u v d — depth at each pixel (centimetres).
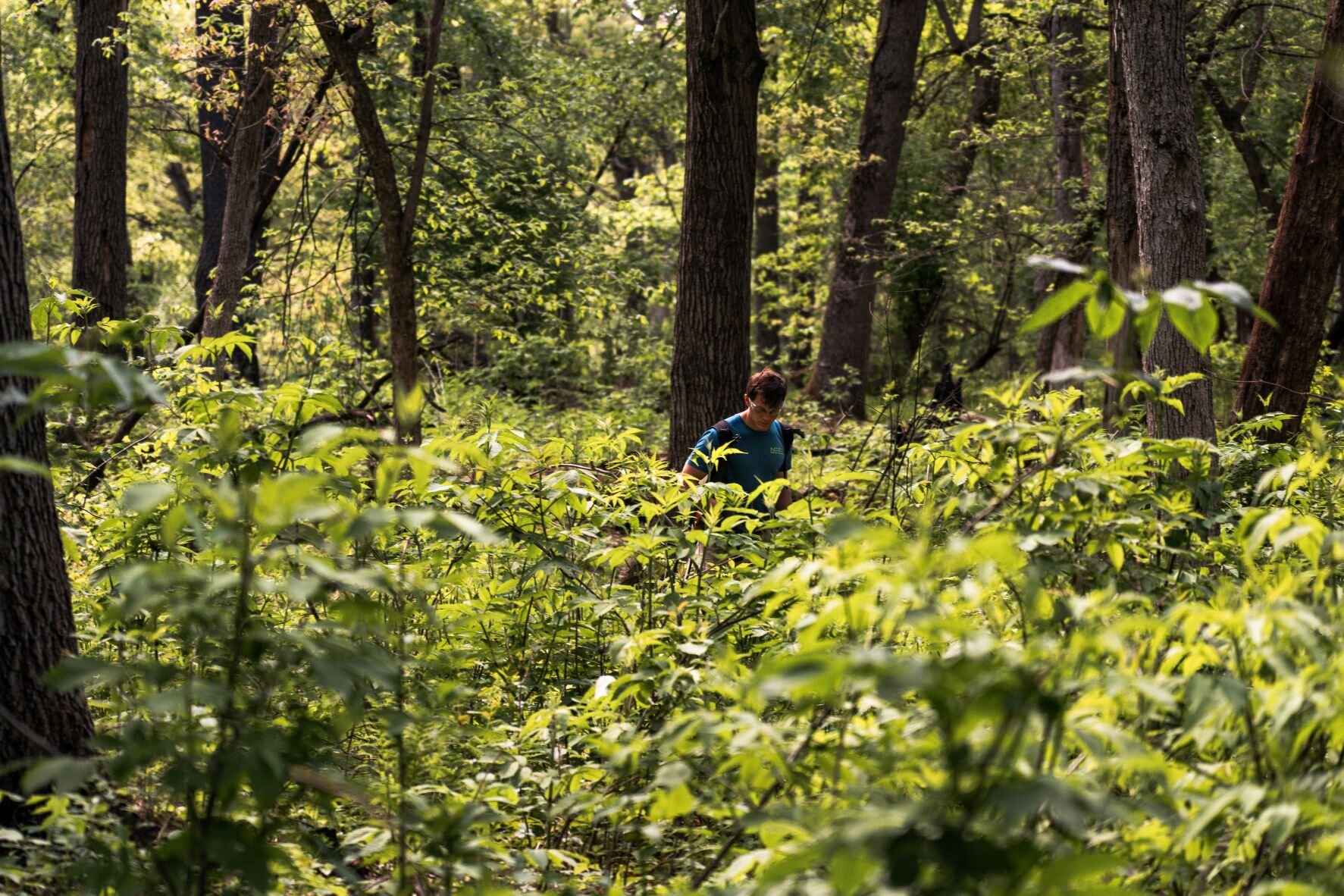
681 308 1189
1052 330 2570
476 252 2081
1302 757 317
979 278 3189
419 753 405
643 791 439
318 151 2098
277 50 1388
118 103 1647
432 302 1944
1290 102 2709
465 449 404
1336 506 575
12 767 296
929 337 3356
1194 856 309
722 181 1177
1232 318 3108
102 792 406
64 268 3378
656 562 602
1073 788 229
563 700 565
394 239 870
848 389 2695
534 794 470
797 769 321
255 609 459
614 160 3984
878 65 2791
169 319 1652
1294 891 256
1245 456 632
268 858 307
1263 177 2838
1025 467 451
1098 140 2761
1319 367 1327
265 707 412
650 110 2802
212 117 2509
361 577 294
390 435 316
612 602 530
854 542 301
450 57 2595
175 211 4284
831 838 229
